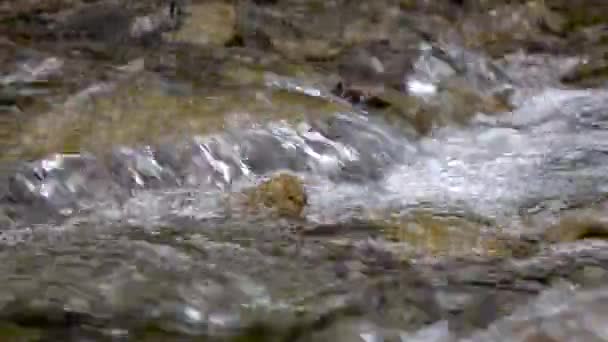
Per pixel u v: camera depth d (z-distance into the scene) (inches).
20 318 130.0
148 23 257.6
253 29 257.4
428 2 282.8
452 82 235.8
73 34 254.4
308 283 140.9
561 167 194.2
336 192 180.9
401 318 131.7
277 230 162.6
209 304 135.2
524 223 165.6
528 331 127.3
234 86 209.2
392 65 238.5
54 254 151.3
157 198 174.6
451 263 148.4
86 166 176.6
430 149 200.1
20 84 210.4
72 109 195.2
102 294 136.9
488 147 204.7
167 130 185.9
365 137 194.9
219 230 162.1
